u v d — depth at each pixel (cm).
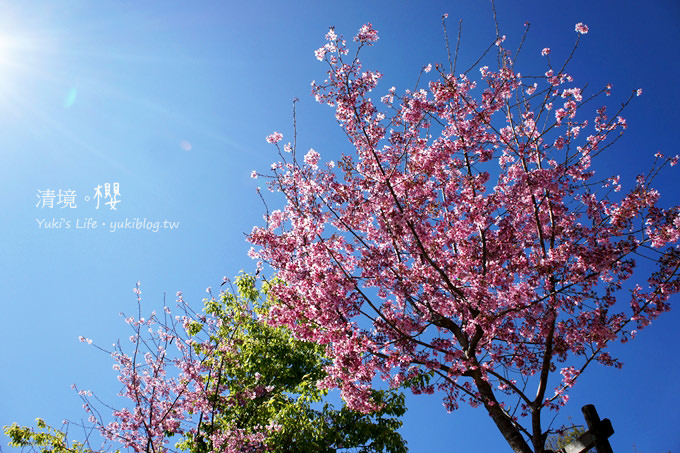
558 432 573
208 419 920
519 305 593
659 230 609
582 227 657
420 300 629
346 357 605
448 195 639
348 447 927
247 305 1082
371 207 626
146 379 872
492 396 611
